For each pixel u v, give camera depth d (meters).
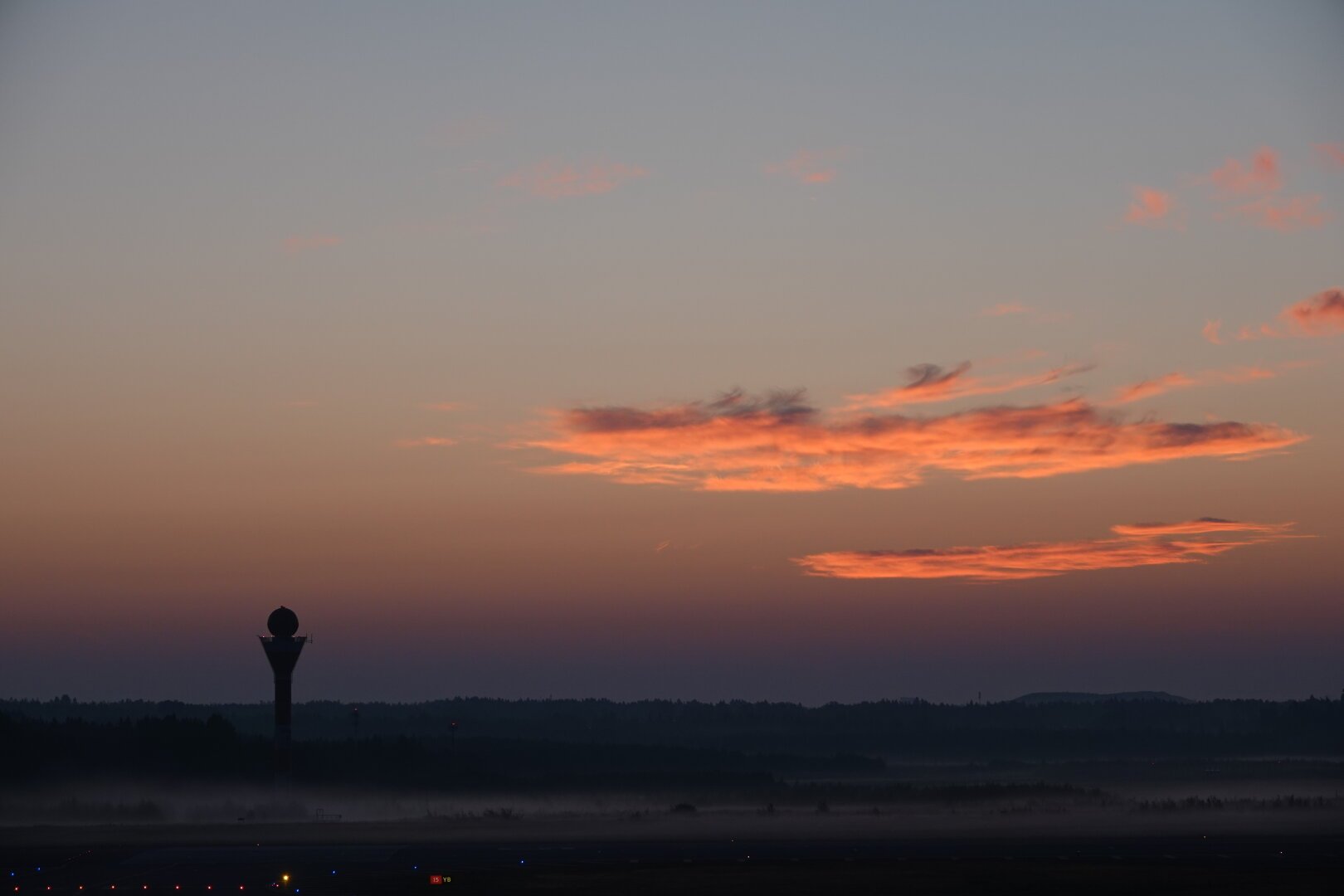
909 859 101.50
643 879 90.38
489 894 84.88
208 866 100.81
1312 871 92.62
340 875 94.50
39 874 96.44
